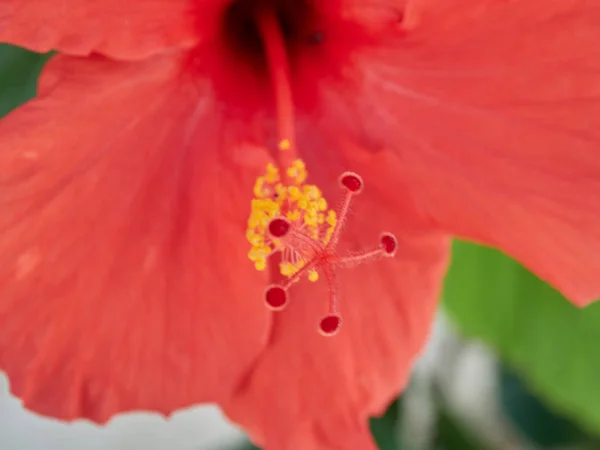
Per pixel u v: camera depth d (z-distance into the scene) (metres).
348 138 0.16
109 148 0.15
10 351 0.15
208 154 0.16
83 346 0.15
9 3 0.14
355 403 0.16
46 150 0.14
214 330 0.16
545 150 0.15
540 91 0.15
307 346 0.16
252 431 0.16
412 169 0.16
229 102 0.16
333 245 0.15
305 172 0.16
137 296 0.15
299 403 0.16
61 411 0.15
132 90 0.15
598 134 0.15
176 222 0.16
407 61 0.16
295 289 0.16
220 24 0.16
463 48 0.15
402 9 0.15
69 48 0.14
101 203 0.15
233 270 0.16
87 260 0.15
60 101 0.14
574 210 0.15
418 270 0.16
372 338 0.16
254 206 0.15
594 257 0.15
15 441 0.25
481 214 0.16
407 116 0.16
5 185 0.14
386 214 0.16
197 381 0.16
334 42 0.16
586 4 0.14
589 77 0.15
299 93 0.17
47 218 0.15
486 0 0.15
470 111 0.15
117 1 0.14
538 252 0.15
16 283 0.15
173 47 0.15
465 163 0.16
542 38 0.15
